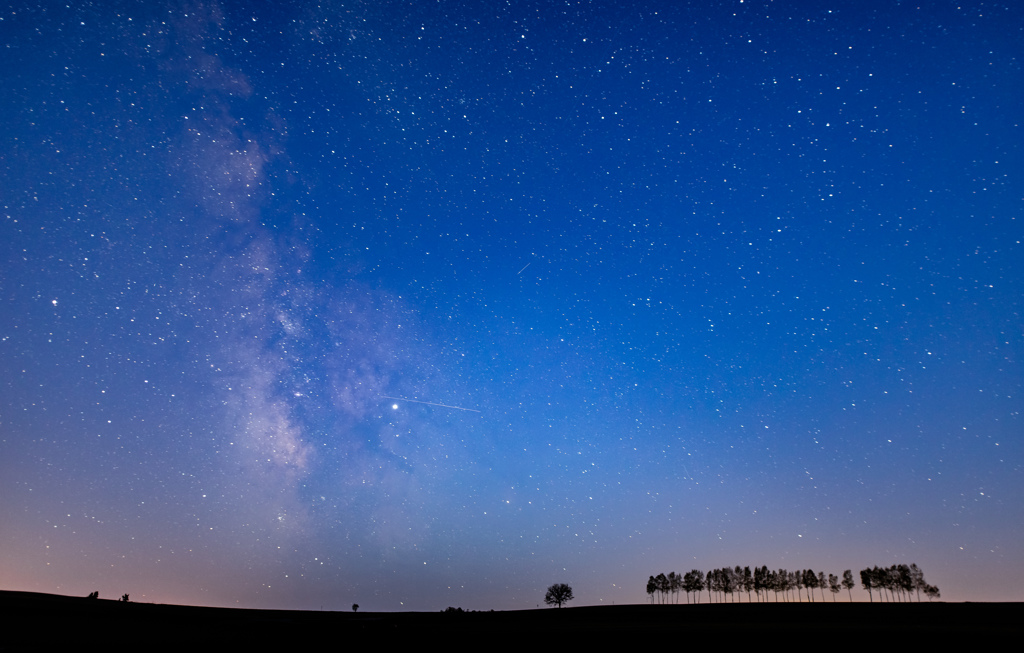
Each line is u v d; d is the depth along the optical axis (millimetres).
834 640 22016
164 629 26094
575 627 27953
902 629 25281
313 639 23469
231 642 22391
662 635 23953
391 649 21062
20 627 25219
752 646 20891
